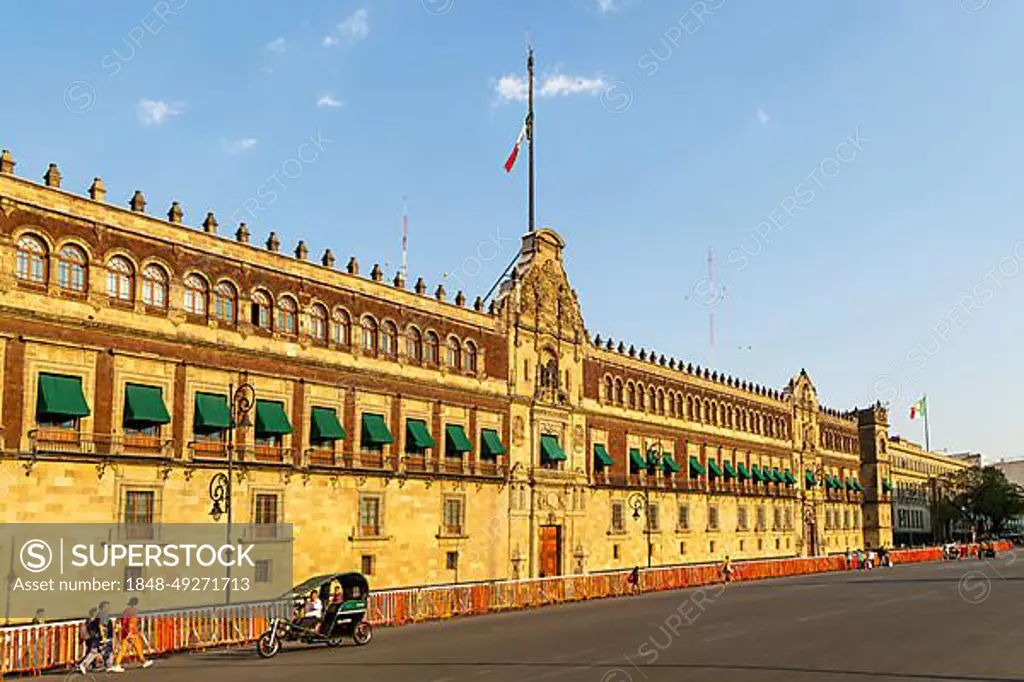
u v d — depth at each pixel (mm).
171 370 52438
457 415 71875
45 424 46938
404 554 65438
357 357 63875
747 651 38656
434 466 68812
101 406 49000
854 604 60938
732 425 113062
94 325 48812
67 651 35969
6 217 45844
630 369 94688
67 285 48438
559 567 81188
